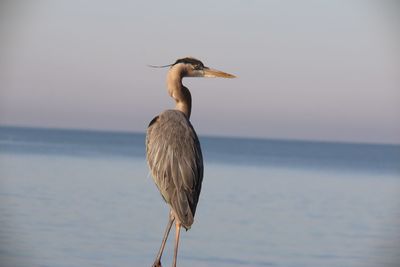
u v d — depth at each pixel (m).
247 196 30.50
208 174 45.03
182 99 9.40
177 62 9.44
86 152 71.56
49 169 41.47
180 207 8.20
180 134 8.53
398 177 51.34
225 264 15.09
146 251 15.99
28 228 18.28
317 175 50.19
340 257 16.61
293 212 25.30
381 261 16.09
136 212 22.89
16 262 13.73
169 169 8.38
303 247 17.80
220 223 21.62
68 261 14.12
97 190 29.80
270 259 15.95
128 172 41.50
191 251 16.56
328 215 24.80
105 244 16.52
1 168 40.81
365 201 30.64
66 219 20.48
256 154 103.94
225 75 9.45
